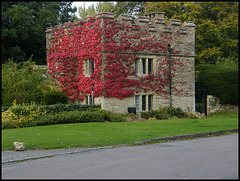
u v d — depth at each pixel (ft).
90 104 67.67
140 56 72.28
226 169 26.94
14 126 52.90
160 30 75.25
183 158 30.96
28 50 103.24
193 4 110.73
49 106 59.31
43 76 81.15
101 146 37.19
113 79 68.49
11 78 72.28
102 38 67.56
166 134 44.80
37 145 37.06
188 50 79.92
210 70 91.15
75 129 49.39
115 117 62.39
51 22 103.71
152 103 74.74
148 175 25.12
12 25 89.76
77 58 76.38
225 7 119.24
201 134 46.16
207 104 90.17
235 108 90.58
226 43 113.91
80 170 26.68
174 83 77.66
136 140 40.14
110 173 25.71
